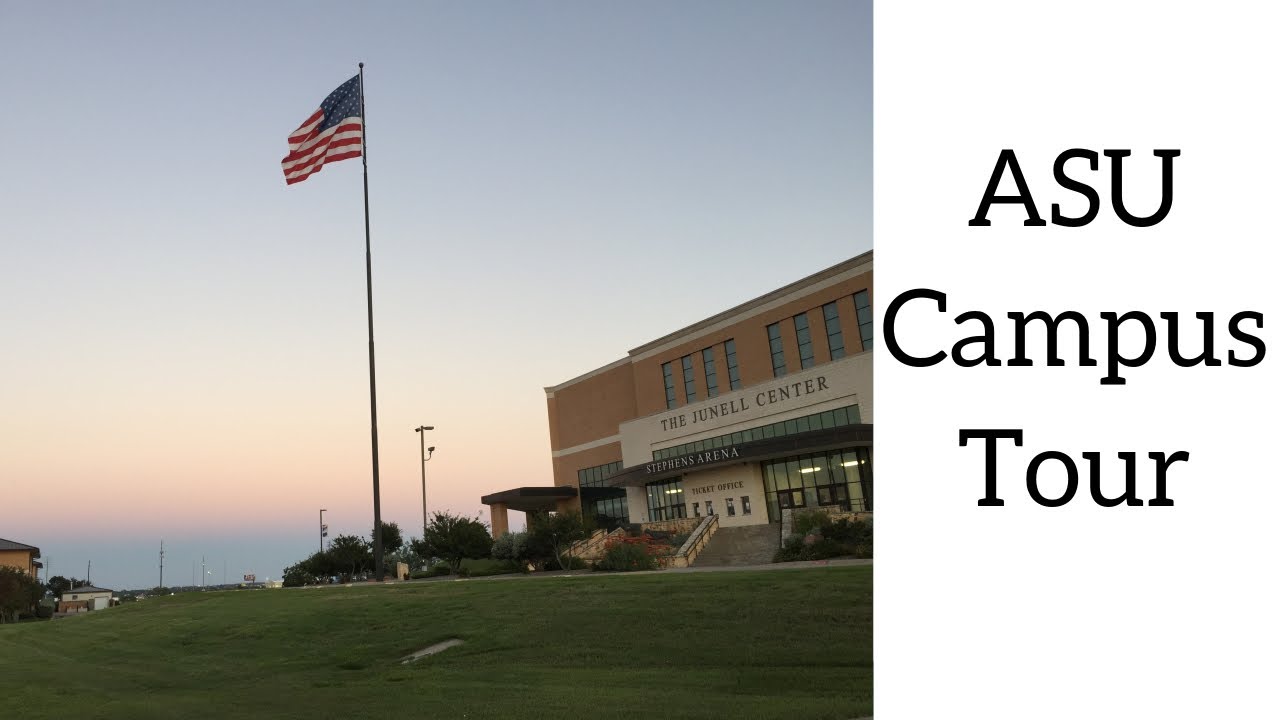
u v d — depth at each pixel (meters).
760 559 35.22
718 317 52.97
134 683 14.93
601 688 10.91
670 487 51.75
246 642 19.03
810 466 41.94
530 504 62.09
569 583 21.69
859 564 20.38
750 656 12.09
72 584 124.12
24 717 11.23
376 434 32.66
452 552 45.50
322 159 33.59
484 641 15.58
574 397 68.25
